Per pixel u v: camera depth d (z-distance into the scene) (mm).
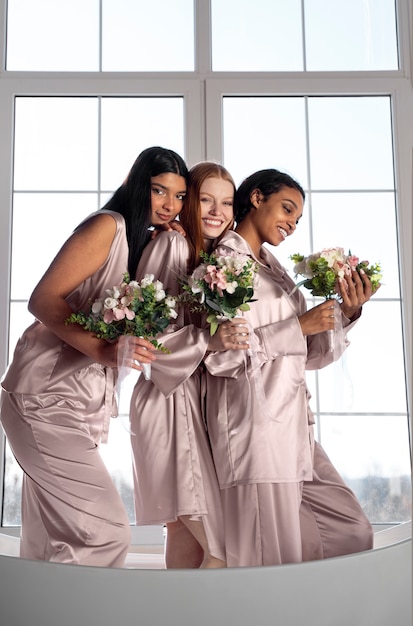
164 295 2363
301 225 3592
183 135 3637
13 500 3369
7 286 3459
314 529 2607
